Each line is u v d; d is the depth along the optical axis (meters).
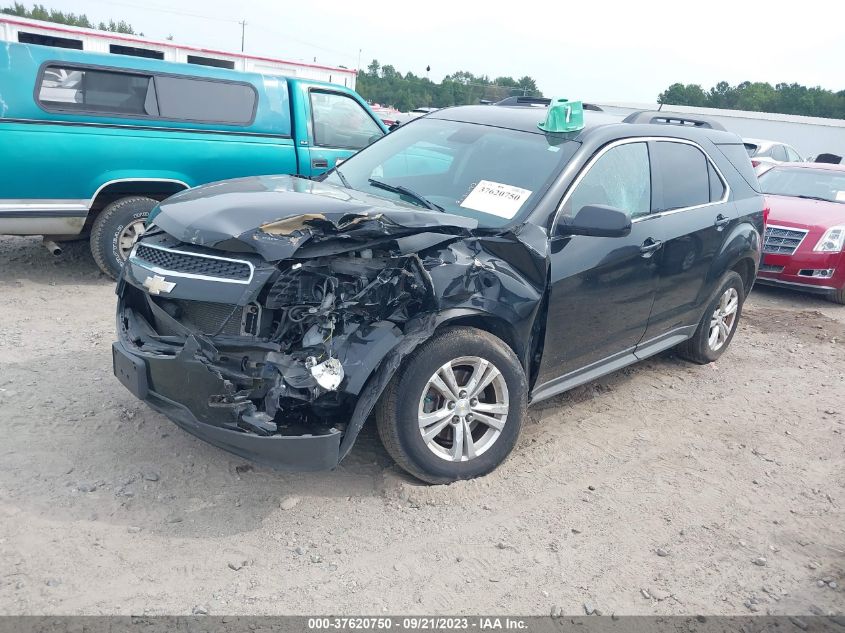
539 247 4.03
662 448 4.71
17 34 9.12
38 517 3.35
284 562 3.25
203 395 3.29
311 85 7.91
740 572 3.52
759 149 17.59
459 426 3.86
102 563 3.11
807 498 4.29
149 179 6.84
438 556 3.40
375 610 3.02
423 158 4.82
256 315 3.35
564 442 4.64
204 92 7.16
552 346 4.27
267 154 7.56
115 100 6.64
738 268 6.25
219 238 3.36
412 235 3.65
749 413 5.43
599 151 4.56
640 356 5.22
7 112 6.05
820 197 10.13
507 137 4.75
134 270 3.67
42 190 6.32
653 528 3.81
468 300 3.74
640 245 4.72
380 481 3.92
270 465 3.33
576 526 3.74
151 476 3.75
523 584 3.28
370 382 3.43
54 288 6.75
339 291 3.41
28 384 4.63
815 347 7.26
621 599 3.25
